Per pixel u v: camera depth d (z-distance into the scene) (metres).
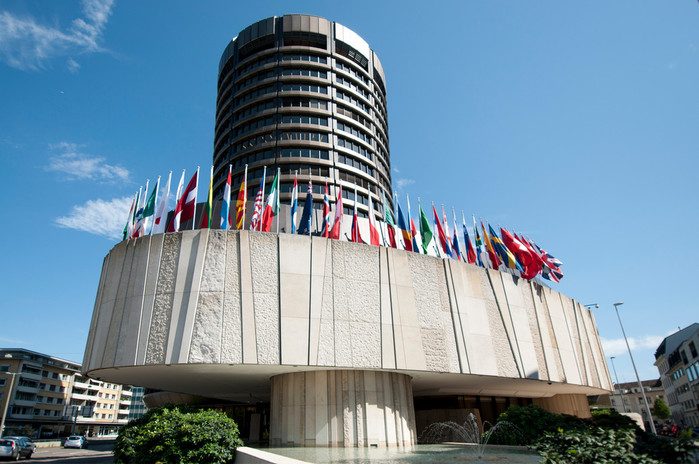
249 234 22.16
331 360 20.92
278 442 21.84
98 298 23.77
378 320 22.66
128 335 20.45
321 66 56.66
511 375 25.80
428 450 19.27
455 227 31.00
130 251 22.69
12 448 32.44
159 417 18.12
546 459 8.62
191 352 19.50
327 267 22.70
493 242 33.28
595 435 9.32
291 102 54.44
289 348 20.42
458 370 23.80
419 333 23.47
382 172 55.84
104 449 54.03
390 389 22.97
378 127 58.94
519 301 28.98
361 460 15.72
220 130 58.88
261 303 20.89
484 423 35.38
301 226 27.70
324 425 21.27
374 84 62.31
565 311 33.59
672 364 85.50
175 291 20.73
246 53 59.69
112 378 24.03
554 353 29.83
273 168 50.41
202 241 21.69
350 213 49.28
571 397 38.97
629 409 123.62
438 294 25.14
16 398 82.94
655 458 8.98
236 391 30.08
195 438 16.47
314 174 50.09
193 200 24.44
